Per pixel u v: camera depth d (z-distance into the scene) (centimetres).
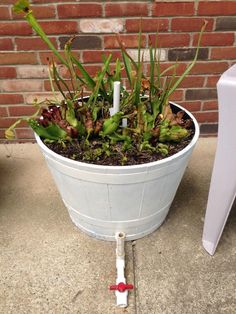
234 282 84
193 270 87
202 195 112
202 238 93
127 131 83
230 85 67
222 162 78
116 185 76
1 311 78
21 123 137
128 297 81
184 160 82
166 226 99
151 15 116
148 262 89
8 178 119
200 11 116
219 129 74
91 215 87
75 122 82
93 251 92
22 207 107
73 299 80
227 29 120
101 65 126
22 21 115
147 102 88
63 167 78
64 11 114
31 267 88
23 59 123
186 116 93
